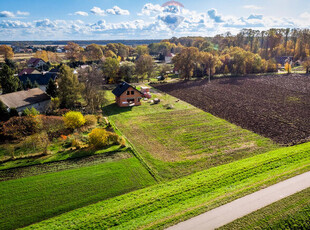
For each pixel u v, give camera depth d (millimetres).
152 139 33750
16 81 50844
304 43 116375
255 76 87125
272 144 31391
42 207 19828
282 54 131500
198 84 74312
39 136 30500
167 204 18812
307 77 81500
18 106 40844
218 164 26781
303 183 19781
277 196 18234
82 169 25469
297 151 27422
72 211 19172
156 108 49062
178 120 41656
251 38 135000
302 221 16000
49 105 47250
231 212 16766
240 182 21422
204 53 85812
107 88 69938
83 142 31641
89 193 21672
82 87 47969
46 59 132625
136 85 74000
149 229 15578
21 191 21781
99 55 132375
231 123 39625
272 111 45531
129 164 26719
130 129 37594
